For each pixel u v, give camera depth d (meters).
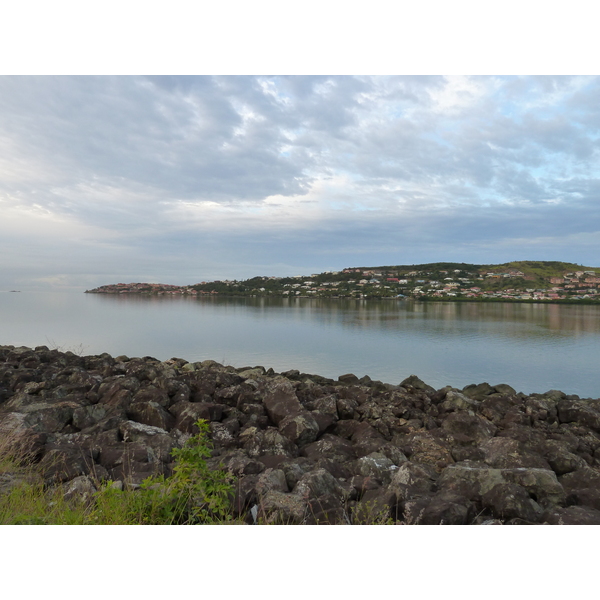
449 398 13.05
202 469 5.36
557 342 45.62
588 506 6.71
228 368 19.41
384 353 35.69
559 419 12.62
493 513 5.98
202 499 5.34
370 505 5.94
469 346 41.22
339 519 5.60
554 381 26.98
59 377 13.59
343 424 10.63
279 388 11.51
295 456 8.88
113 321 60.69
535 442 8.92
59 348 32.00
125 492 5.44
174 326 55.12
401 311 106.56
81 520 4.96
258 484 6.27
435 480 7.01
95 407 10.14
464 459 8.52
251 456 8.69
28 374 13.38
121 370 15.66
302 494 6.05
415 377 17.33
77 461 6.75
